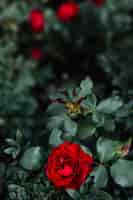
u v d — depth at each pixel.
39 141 1.23
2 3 2.10
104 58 2.06
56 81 2.38
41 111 1.85
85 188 1.13
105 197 1.12
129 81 1.88
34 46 2.37
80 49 2.44
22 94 1.93
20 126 1.76
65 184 1.07
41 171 1.16
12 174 1.18
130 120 1.31
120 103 1.19
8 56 2.02
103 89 1.97
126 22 2.38
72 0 2.47
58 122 1.19
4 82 1.93
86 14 2.38
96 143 1.17
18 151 1.20
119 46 2.24
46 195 1.15
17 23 2.12
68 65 2.47
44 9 2.26
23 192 1.16
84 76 2.33
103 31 2.37
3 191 1.21
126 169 1.13
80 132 1.16
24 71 2.03
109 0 2.40
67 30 2.35
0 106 1.83
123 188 1.22
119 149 1.14
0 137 1.36
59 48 2.44
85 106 1.19
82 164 1.08
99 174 1.13
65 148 1.08
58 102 1.22
